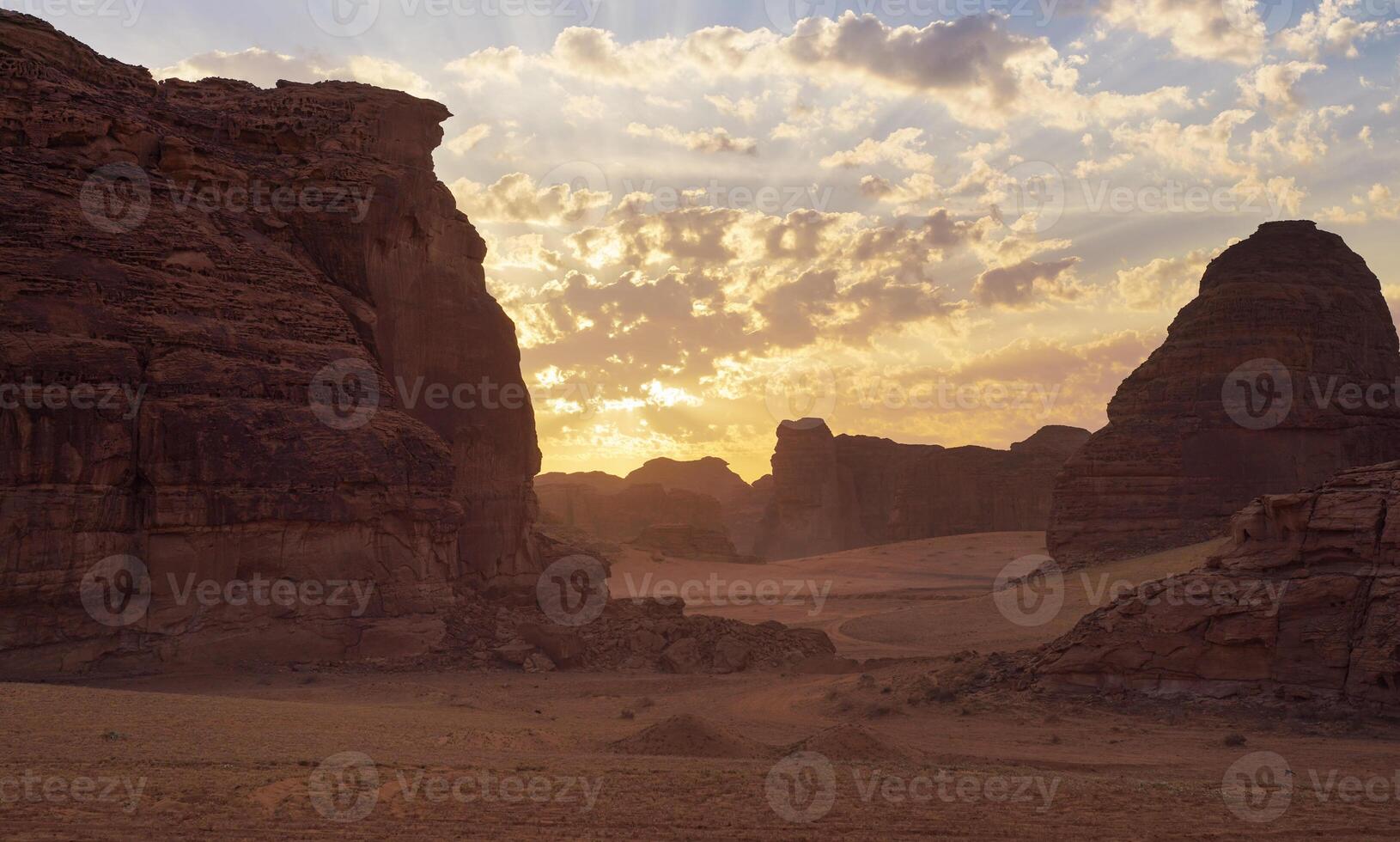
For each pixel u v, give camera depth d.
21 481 35.69
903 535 174.75
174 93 49.25
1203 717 29.56
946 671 38.09
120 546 38.12
